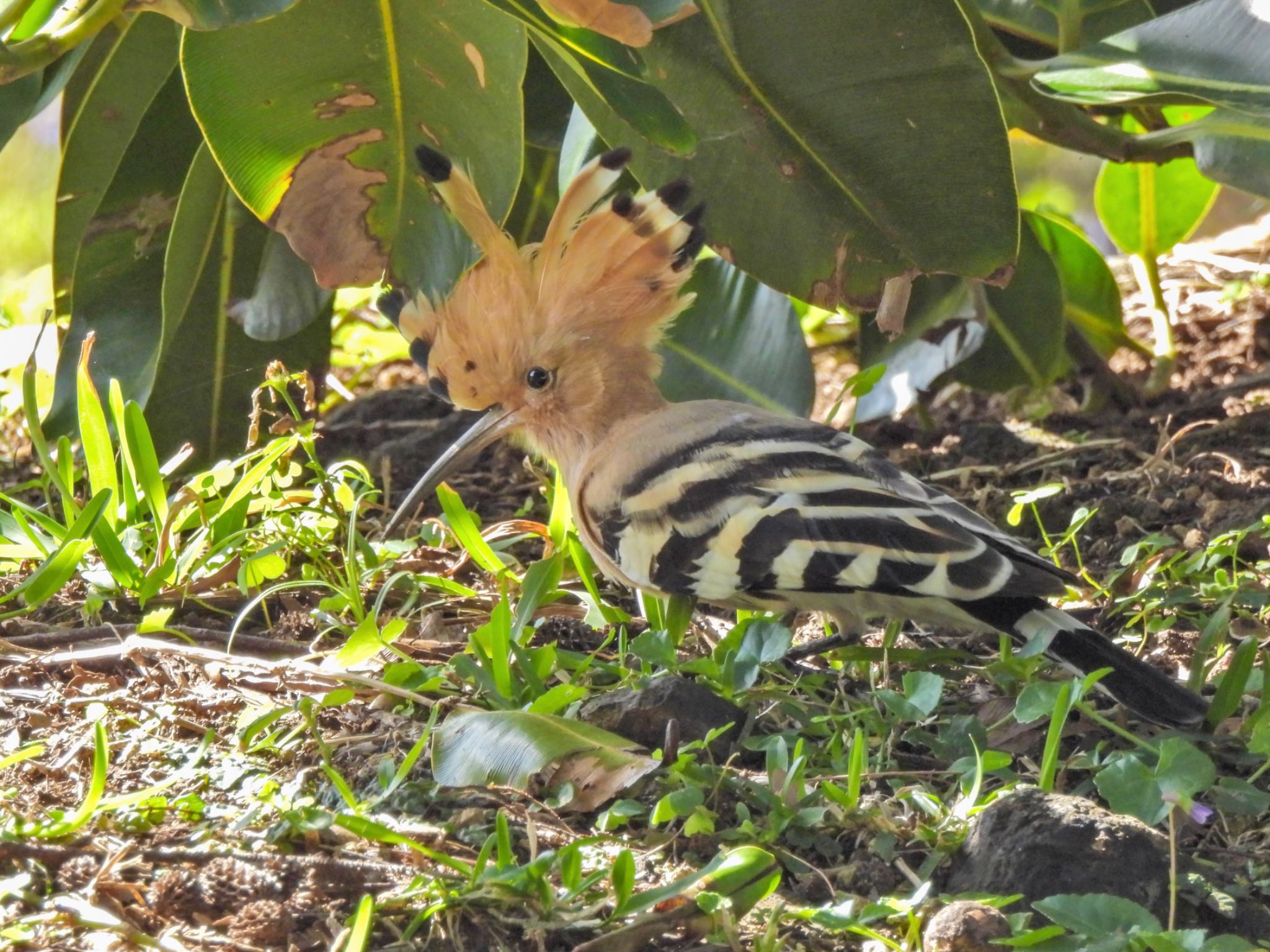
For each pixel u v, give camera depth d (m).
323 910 4.00
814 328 11.23
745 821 4.46
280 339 7.83
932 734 5.36
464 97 6.18
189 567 6.34
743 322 7.86
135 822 4.37
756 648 5.34
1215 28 6.22
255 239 7.62
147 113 7.64
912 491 5.62
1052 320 8.70
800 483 5.47
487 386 6.34
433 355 6.43
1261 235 12.04
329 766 4.63
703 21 5.86
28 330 9.89
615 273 6.31
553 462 6.54
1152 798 4.34
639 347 6.41
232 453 7.93
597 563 6.13
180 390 7.77
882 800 4.74
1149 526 7.41
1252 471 7.90
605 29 4.91
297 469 6.98
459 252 6.59
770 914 4.07
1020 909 4.09
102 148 7.79
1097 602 6.52
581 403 6.30
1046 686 4.92
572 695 4.98
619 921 3.96
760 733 5.27
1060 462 8.47
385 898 4.02
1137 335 10.60
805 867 4.36
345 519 6.70
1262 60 6.05
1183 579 6.38
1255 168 6.26
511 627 5.62
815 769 5.04
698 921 3.93
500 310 6.30
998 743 5.29
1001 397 9.74
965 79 5.84
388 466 8.19
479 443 6.47
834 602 5.58
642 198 6.25
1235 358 10.02
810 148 6.14
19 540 6.54
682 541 5.57
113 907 3.96
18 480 8.59
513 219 9.01
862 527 5.26
